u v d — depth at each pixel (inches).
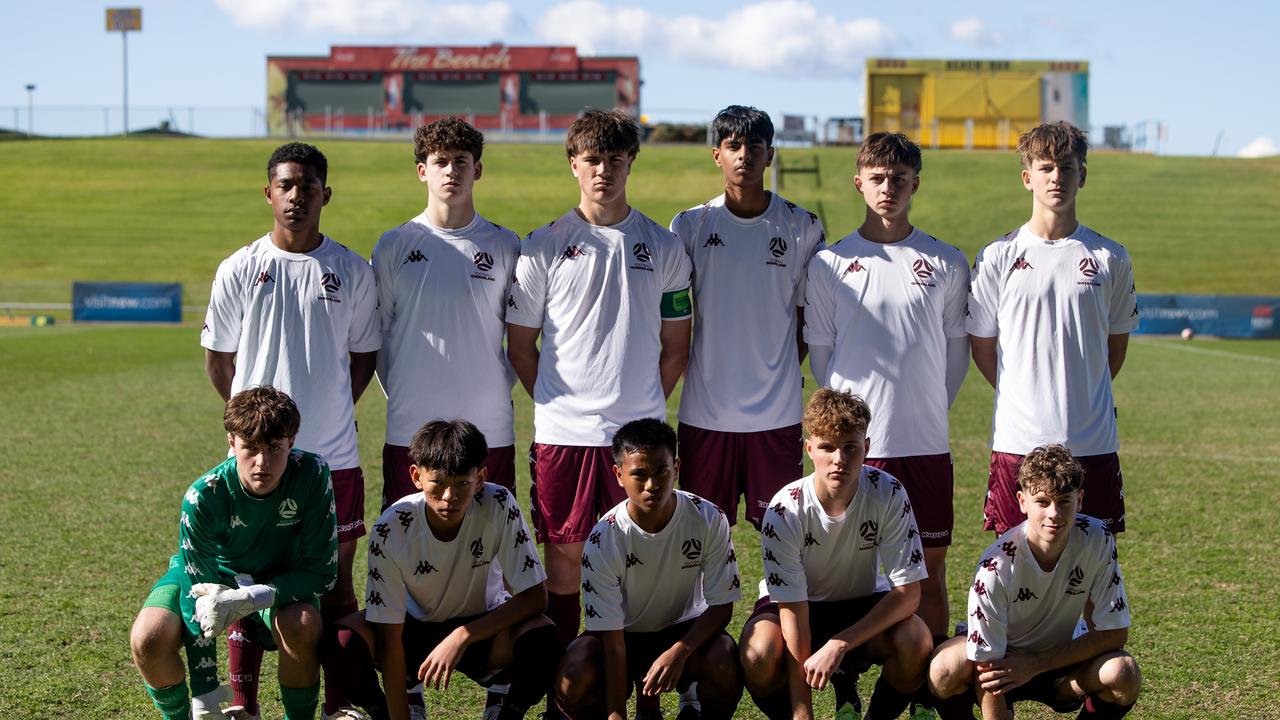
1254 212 1550.2
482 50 2034.9
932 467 195.9
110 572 254.2
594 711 169.8
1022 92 1935.3
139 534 289.4
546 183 1699.1
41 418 486.0
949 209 1528.1
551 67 2028.8
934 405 196.4
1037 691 171.2
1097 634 162.1
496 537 172.7
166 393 570.6
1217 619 221.1
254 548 173.0
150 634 162.4
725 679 166.9
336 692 167.8
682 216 208.4
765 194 204.8
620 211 196.4
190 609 166.7
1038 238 191.9
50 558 265.4
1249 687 185.5
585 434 192.2
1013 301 191.5
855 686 179.5
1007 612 163.9
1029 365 189.8
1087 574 163.5
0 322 1042.7
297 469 171.3
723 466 205.2
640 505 163.3
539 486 196.5
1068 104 1937.7
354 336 197.0
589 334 193.0
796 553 171.3
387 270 197.2
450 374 196.1
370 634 169.0
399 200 1588.3
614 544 169.0
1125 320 194.5
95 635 211.0
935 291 195.0
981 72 1934.1
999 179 1668.3
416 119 2044.8
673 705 190.9
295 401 188.1
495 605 180.4
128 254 1362.0
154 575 251.9
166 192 1672.0
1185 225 1489.9
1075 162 187.3
